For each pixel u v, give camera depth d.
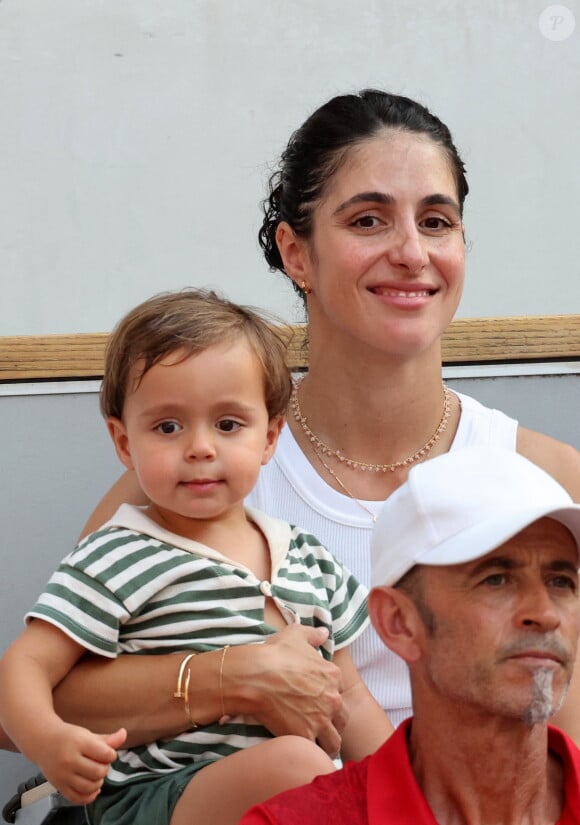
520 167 7.40
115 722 4.60
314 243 5.70
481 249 7.36
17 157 7.36
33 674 4.52
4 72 7.38
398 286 5.47
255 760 4.28
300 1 7.43
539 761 3.67
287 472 5.81
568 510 3.59
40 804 5.21
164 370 4.77
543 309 7.35
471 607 3.61
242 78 7.42
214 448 4.78
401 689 5.42
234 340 4.87
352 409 5.79
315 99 7.42
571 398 7.16
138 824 4.43
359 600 5.10
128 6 7.42
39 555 7.04
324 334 5.78
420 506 3.72
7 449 7.09
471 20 7.42
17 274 7.29
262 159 7.38
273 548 4.96
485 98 7.43
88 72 7.38
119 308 7.29
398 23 7.44
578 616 3.68
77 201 7.35
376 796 3.63
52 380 7.11
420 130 5.66
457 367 7.16
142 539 4.82
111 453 7.10
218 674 4.55
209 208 7.37
